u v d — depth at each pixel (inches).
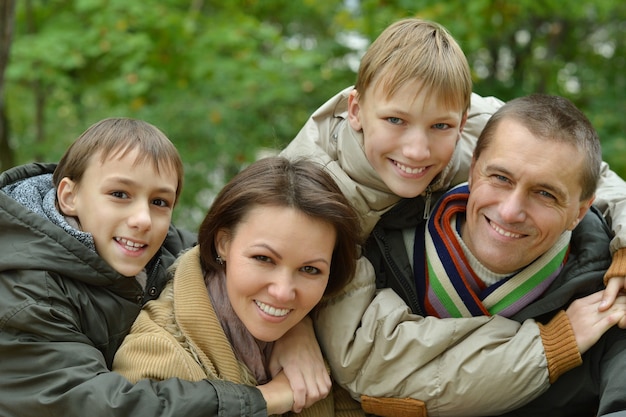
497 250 66.4
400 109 67.4
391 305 68.6
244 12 242.1
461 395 64.9
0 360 59.7
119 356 62.6
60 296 60.6
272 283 60.9
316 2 225.3
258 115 200.4
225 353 63.8
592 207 75.7
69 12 217.0
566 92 257.1
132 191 63.4
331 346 68.8
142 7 189.8
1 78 121.5
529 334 65.8
